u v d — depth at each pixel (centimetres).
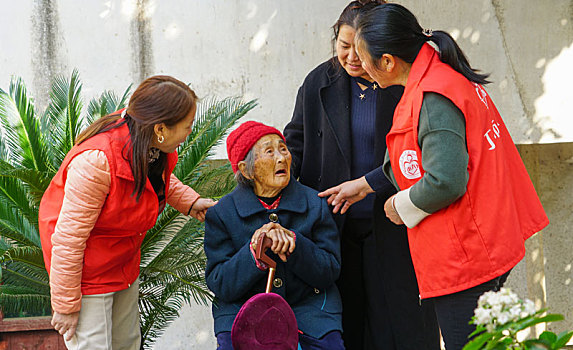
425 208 232
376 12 242
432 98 230
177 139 268
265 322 246
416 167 238
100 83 456
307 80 327
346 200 297
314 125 323
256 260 277
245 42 468
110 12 457
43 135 377
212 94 466
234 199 298
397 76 247
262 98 471
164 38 462
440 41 241
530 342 156
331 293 298
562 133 484
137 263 302
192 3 464
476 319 159
